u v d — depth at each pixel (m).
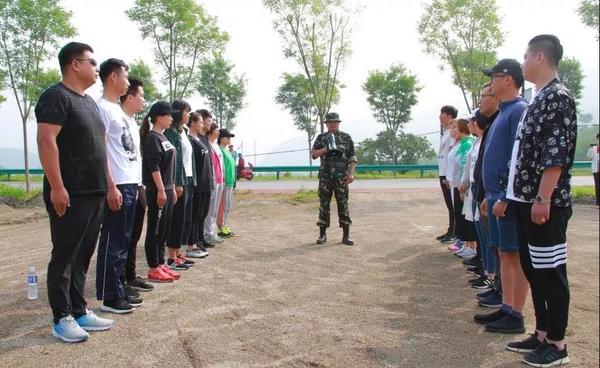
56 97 3.56
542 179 3.29
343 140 8.01
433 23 17.89
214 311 4.54
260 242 8.19
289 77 30.33
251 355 3.54
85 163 3.74
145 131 5.41
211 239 7.96
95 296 5.01
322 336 3.92
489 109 4.74
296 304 4.77
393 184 20.70
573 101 3.35
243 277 5.81
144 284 5.22
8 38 15.45
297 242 8.19
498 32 17.73
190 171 6.35
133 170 4.54
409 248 7.56
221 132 8.55
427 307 4.70
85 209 3.75
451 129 6.99
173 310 4.55
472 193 5.38
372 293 5.16
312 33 17.98
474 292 5.19
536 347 3.54
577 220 10.55
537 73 3.49
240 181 23.69
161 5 16.69
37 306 4.66
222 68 29.83
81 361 3.41
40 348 3.62
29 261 6.85
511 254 4.05
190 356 3.52
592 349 3.63
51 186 3.54
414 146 31.81
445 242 7.96
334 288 5.36
